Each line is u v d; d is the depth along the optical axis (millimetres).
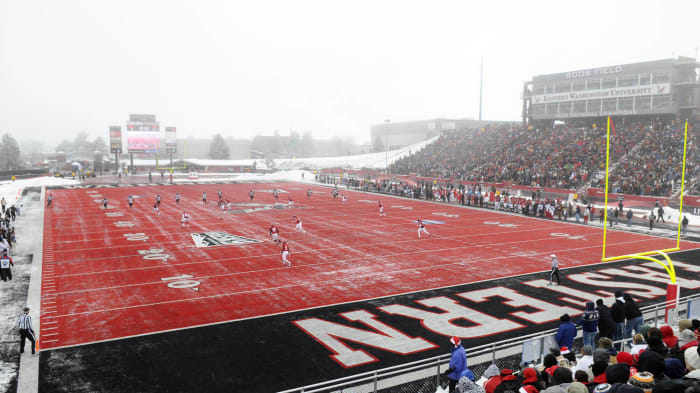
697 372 6617
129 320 16859
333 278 22344
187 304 18594
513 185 57688
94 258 26438
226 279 22188
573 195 48250
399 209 49312
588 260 25969
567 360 10156
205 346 14594
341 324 16422
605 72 65188
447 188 61531
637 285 20984
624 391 6141
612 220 39469
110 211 46344
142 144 108625
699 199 41156
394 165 87938
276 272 23453
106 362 13500
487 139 78750
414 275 22859
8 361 13586
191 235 33656
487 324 16359
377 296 19562
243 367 13156
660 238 32719
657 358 7266
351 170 96688
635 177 48688
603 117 67125
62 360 13648
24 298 19375
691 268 24156
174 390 11883
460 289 20547
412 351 14188
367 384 12055
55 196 59875
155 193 65000
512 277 22469
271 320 16828
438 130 130250
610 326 12773
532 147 66188
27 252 27969
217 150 158125
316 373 12797
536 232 35188
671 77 58594
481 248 29234
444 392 11445
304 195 64188
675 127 55875
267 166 135875
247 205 52344
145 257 26672
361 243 30859
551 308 18016
